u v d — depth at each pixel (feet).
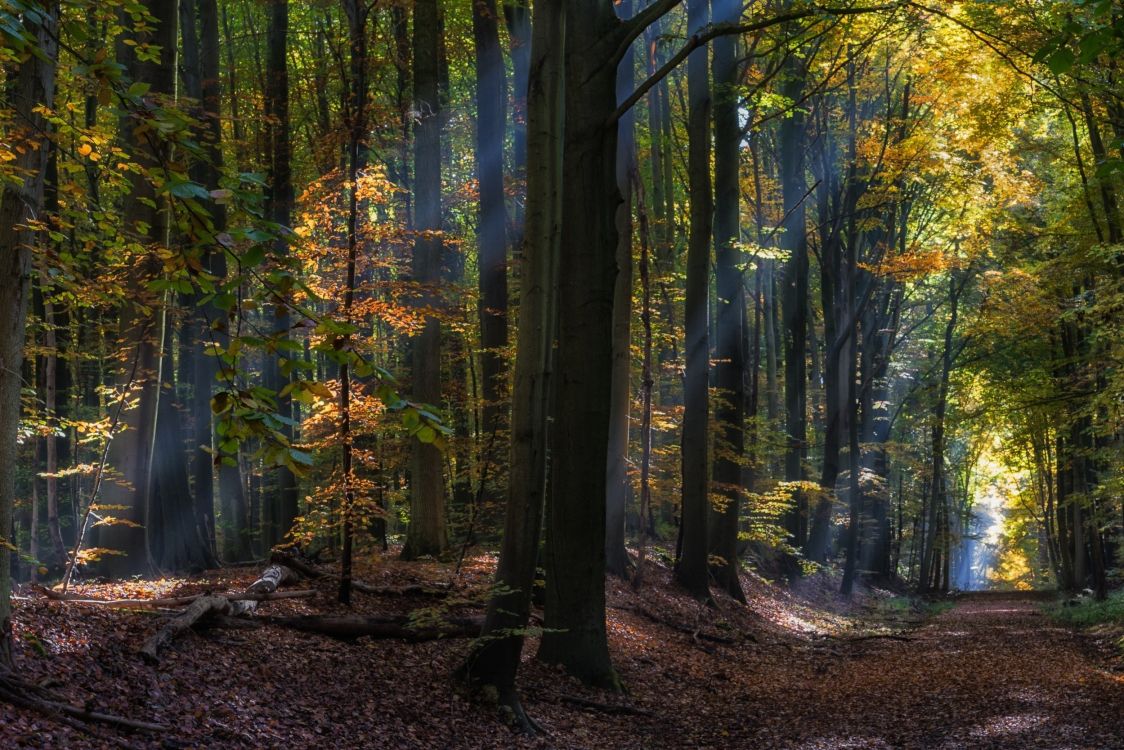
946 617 91.76
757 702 43.37
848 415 102.06
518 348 33.27
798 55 72.13
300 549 43.14
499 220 62.34
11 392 20.85
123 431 40.73
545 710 35.40
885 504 126.41
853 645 65.26
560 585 40.45
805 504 104.12
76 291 24.36
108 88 10.74
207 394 60.49
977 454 136.46
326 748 24.97
